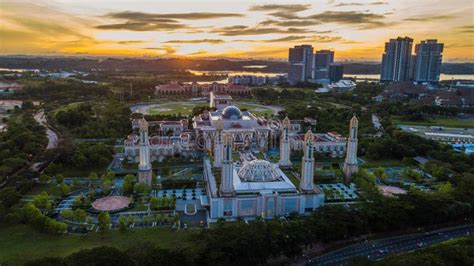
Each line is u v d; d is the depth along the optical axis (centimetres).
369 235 19438
